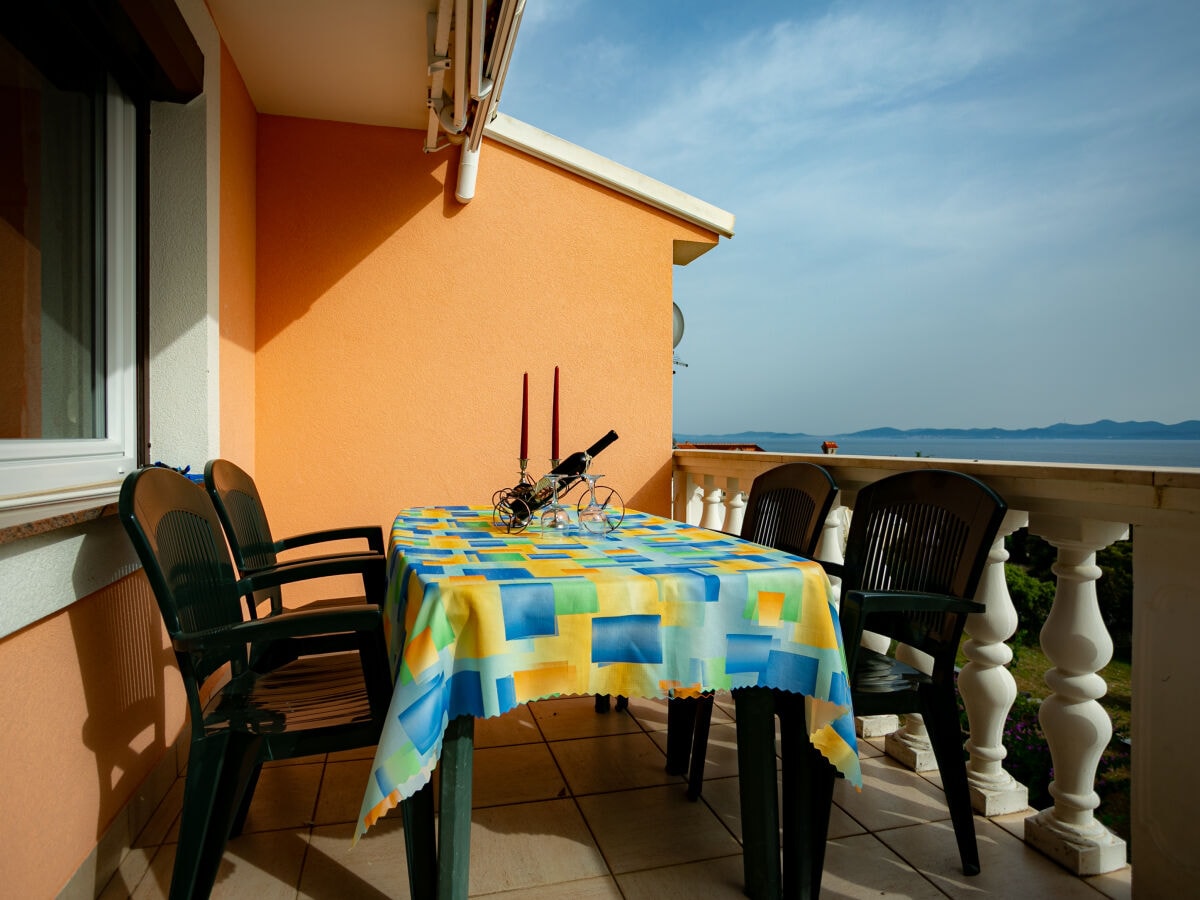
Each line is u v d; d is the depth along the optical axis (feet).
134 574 5.80
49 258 5.55
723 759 7.13
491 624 3.72
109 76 6.45
